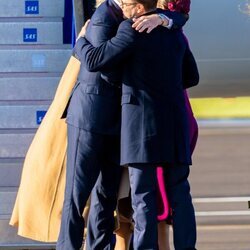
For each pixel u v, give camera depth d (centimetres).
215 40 2339
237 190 2342
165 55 1909
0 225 2347
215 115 2342
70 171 1992
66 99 2145
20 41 2489
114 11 1936
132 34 1873
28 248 2341
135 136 1889
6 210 2350
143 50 1892
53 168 2170
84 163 1975
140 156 1878
